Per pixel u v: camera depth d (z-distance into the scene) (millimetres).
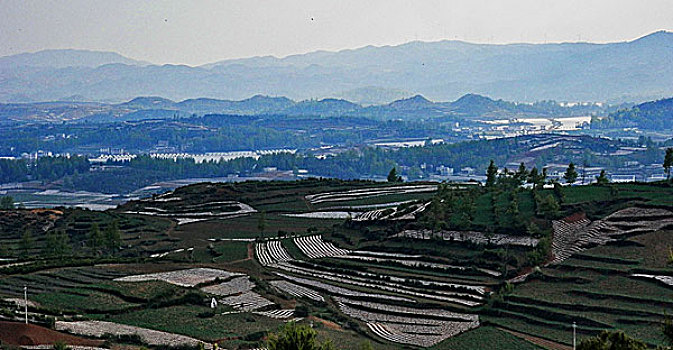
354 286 139500
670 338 72688
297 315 117312
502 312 119125
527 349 97812
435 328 113625
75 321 103750
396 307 126125
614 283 125188
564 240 150250
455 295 130250
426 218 172125
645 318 110250
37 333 92688
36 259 154000
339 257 161625
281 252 173500
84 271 139875
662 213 156000
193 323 106375
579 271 133000
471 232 160125
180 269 149875
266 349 91812
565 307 117188
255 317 113125
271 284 142500
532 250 145375
